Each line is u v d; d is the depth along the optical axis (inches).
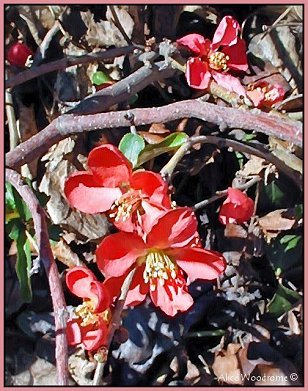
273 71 13.6
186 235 9.2
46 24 14.0
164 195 9.4
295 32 13.8
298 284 13.1
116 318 9.4
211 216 13.1
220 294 12.8
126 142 10.4
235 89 11.8
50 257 9.1
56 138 10.9
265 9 14.1
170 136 10.8
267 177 12.7
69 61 12.5
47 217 12.2
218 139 10.7
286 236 12.8
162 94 13.6
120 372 12.6
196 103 9.8
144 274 9.6
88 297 9.6
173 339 12.5
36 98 14.0
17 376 12.8
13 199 11.1
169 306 9.7
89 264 12.7
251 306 12.8
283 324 12.8
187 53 13.0
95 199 9.6
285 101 12.5
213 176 13.2
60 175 12.7
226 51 12.5
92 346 9.4
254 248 12.7
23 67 13.9
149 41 12.7
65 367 8.3
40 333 12.9
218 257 9.5
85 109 11.9
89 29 13.8
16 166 10.9
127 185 9.6
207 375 12.5
